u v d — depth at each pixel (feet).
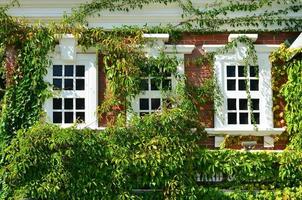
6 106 50.60
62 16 54.29
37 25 52.16
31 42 51.60
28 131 47.78
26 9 54.29
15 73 51.26
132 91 52.16
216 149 52.60
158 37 53.52
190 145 49.39
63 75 52.85
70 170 47.70
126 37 53.98
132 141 48.88
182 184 48.32
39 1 53.93
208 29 55.01
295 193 49.21
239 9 55.21
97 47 52.70
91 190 47.65
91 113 52.49
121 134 48.88
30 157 46.98
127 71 52.21
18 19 51.90
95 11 54.13
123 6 54.44
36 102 51.08
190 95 53.06
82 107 52.75
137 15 54.54
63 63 52.95
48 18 54.39
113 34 53.78
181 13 54.85
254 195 49.42
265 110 54.08
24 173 47.11
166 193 48.21
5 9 53.78
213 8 55.21
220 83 54.08
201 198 48.88
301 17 55.47
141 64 53.06
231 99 54.08
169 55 53.88
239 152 49.90
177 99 52.75
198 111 53.62
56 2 53.98
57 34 52.16
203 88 53.78
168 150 48.73
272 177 49.90
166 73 53.67
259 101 54.34
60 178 47.16
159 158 48.37
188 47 53.98
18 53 51.60
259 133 53.52
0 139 50.08
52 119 52.24
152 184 48.21
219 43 55.06
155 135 49.16
